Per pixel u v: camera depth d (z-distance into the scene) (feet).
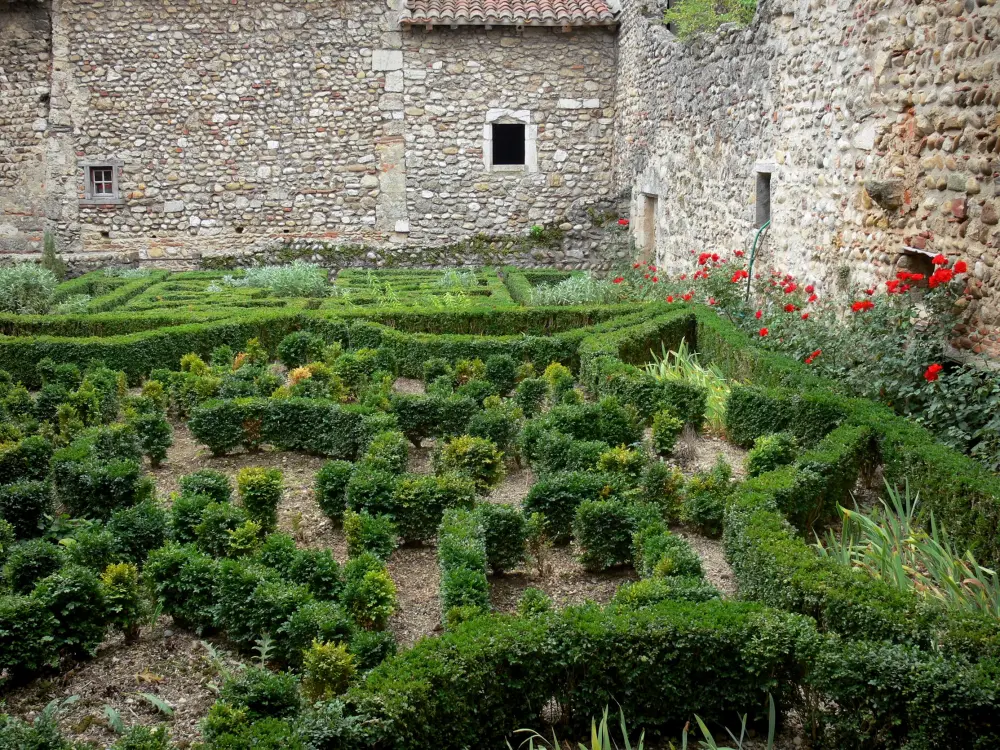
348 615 13.60
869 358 21.85
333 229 52.19
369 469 18.45
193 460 22.44
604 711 11.54
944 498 16.14
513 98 51.57
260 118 50.98
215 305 36.81
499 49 51.11
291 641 13.04
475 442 19.88
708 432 23.71
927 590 13.98
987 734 10.37
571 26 50.57
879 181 23.82
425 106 51.31
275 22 50.16
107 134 50.62
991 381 18.39
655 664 11.91
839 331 24.29
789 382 22.71
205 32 50.06
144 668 13.53
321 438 22.38
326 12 50.21
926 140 22.26
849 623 12.28
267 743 10.16
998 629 11.72
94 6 49.49
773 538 14.32
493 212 52.44
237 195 51.57
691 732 12.00
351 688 11.10
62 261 49.37
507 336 29.96
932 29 21.88
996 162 19.52
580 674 11.98
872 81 24.73
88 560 15.14
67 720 12.28
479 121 51.62
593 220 52.31
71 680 13.25
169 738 11.77
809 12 28.58
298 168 51.52
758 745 11.80
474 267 51.90
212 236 51.78
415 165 51.78
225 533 16.12
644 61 46.29
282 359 29.89
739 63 34.47
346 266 51.85
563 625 12.05
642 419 23.34
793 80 29.91
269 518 17.78
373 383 25.95
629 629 11.96
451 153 51.78
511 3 51.16
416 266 52.19
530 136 51.98
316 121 51.16
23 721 11.57
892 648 11.09
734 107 35.14
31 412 24.18
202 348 31.01
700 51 38.58
